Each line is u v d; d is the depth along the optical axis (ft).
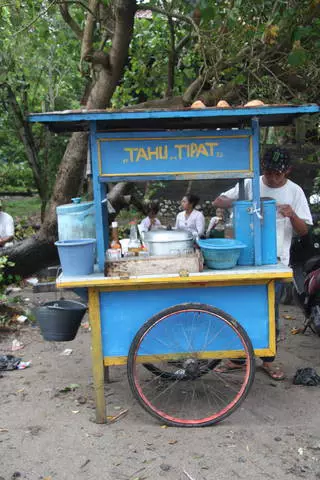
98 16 19.35
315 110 10.10
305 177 35.88
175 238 10.58
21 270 23.54
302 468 9.32
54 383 13.39
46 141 28.09
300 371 13.29
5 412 11.71
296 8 15.74
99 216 10.91
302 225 12.42
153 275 10.39
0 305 19.33
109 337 10.84
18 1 19.67
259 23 16.48
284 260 12.80
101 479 9.09
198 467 9.38
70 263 10.60
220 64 18.10
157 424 11.02
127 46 19.22
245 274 10.43
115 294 10.71
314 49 17.87
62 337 11.70
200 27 17.88
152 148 10.69
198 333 10.92
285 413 11.50
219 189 43.34
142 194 36.11
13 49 22.45
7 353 15.78
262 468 9.33
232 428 10.78
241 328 10.60
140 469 9.36
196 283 10.75
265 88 19.94
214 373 13.10
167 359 10.93
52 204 22.35
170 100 20.74
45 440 10.42
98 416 11.03
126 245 11.69
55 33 23.07
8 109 25.40
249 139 10.71
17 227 32.71
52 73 29.68
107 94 20.30
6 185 50.34
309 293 14.30
